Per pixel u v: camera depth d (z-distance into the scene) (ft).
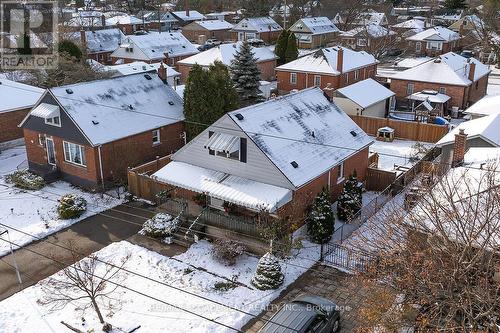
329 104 110.42
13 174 115.55
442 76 176.14
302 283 75.46
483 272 50.85
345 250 76.38
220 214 88.99
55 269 80.12
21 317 68.54
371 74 215.51
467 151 94.12
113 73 180.75
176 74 208.33
